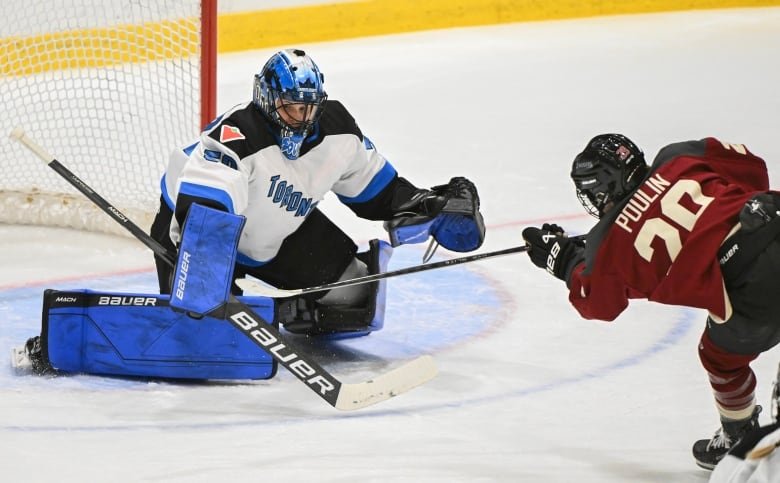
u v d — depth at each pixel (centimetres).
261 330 1206
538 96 3175
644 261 970
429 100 3186
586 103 3067
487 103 3128
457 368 1400
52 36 2688
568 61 3553
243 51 3916
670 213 965
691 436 1165
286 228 1419
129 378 1355
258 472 1047
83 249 2017
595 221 2108
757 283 941
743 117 2823
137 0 2656
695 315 1591
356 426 1192
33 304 1689
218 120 1351
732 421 1052
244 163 1316
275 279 1473
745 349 994
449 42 3912
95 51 2753
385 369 1410
